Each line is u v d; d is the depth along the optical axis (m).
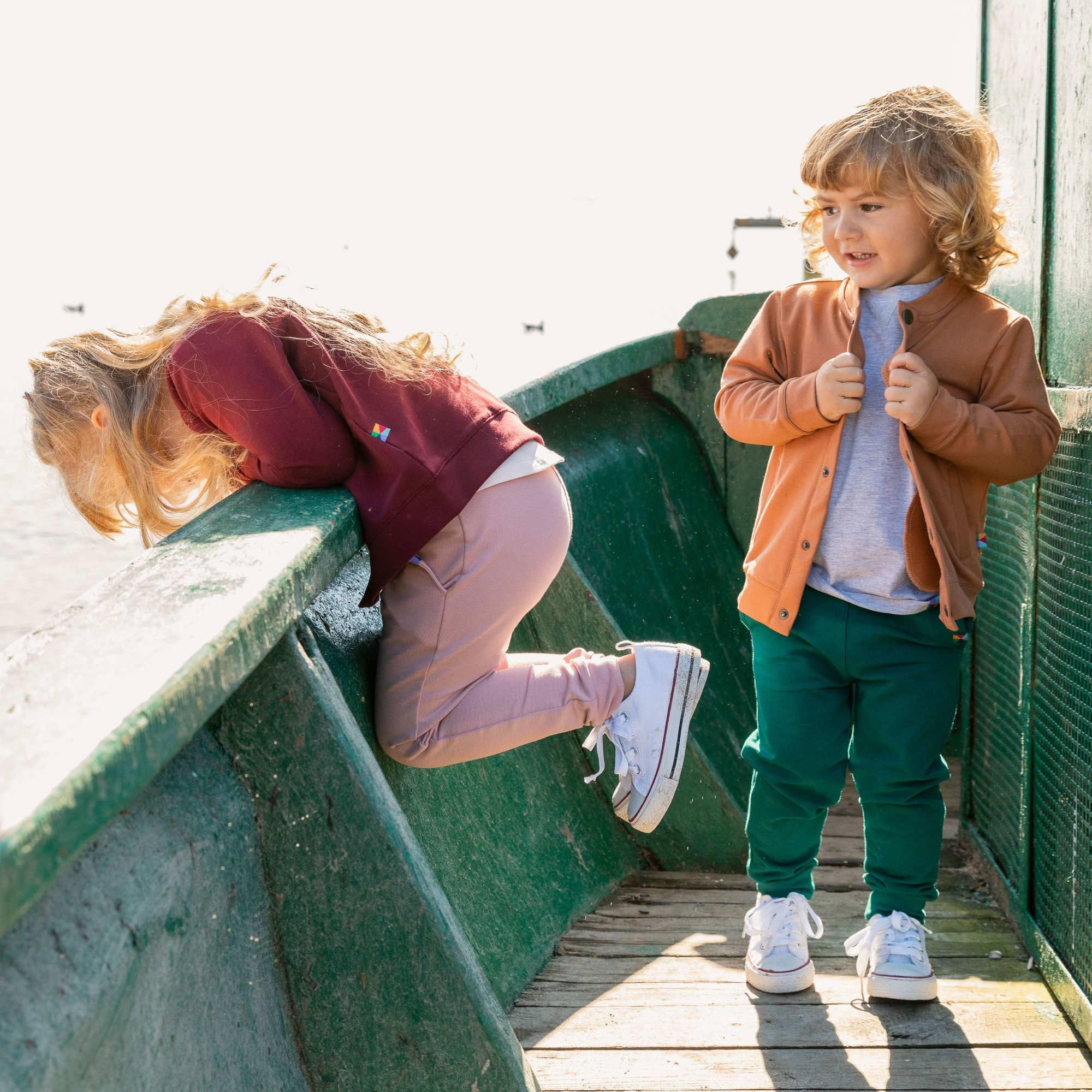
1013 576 2.33
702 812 2.55
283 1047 1.20
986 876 2.47
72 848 0.73
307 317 1.62
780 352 2.03
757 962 2.00
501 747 1.70
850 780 3.19
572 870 2.30
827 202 1.88
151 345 1.63
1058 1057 1.79
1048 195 2.12
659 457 3.31
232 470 1.76
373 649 1.74
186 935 1.00
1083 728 1.88
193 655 0.92
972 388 1.88
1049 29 2.10
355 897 1.22
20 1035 0.75
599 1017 1.91
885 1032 1.87
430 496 1.59
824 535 1.92
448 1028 1.24
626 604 2.77
